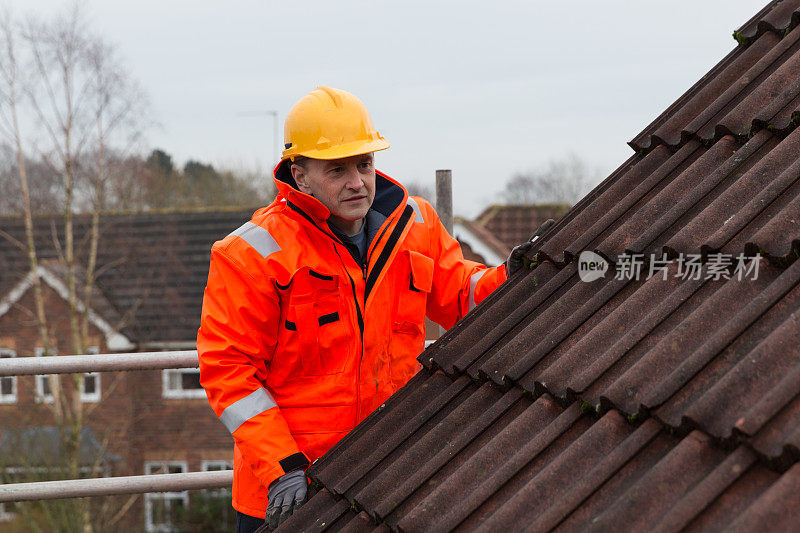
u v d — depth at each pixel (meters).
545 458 2.09
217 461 19.25
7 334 19.50
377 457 2.46
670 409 1.92
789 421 1.70
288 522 2.44
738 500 1.67
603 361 2.16
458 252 3.22
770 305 1.99
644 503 1.77
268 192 28.08
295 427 2.88
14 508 17.38
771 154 2.37
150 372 19.28
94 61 18.97
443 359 2.67
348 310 2.84
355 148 2.73
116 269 20.00
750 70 2.73
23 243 20.58
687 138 2.74
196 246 20.52
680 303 2.20
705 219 2.33
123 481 3.88
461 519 2.04
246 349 2.75
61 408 18.84
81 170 19.11
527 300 2.65
